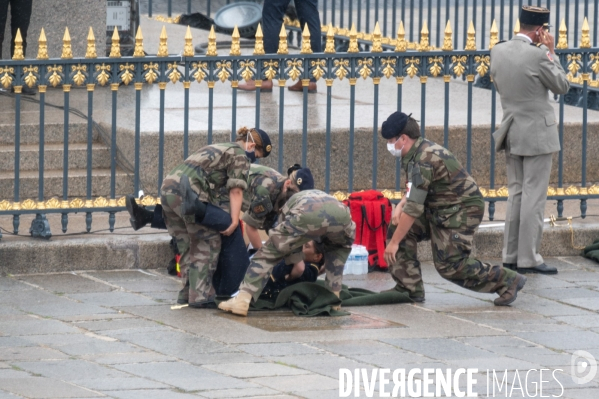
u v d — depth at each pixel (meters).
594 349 22.55
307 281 26.25
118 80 29.58
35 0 43.75
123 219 31.94
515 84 28.69
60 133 34.84
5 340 22.17
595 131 36.78
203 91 42.41
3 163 33.16
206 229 25.41
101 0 44.88
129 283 27.70
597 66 32.03
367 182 34.62
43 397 18.20
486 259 31.16
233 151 25.31
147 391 18.75
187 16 54.50
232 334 23.02
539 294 27.44
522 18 28.98
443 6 70.50
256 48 30.06
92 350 21.56
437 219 25.97
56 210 29.39
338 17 63.28
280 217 25.67
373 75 30.84
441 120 36.41
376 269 29.84
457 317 25.09
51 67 28.98
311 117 36.56
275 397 18.56
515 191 29.50
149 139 33.09
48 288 26.94
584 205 32.59
